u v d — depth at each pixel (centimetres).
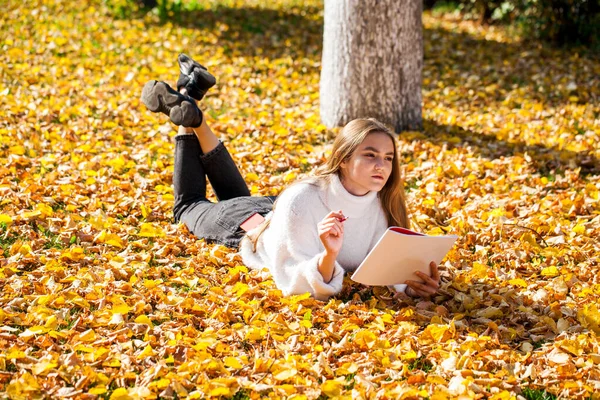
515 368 299
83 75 795
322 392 280
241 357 296
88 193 488
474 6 1273
